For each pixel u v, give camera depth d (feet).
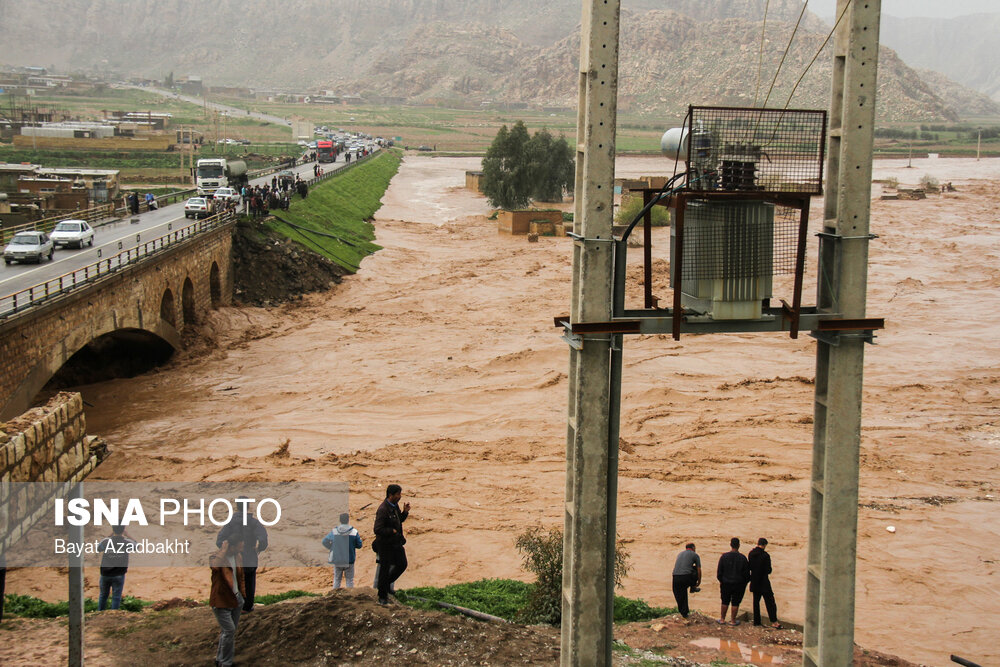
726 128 44.24
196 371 165.99
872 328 45.32
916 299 229.25
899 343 188.75
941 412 146.92
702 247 44.88
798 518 105.19
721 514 105.70
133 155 544.21
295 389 154.51
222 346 181.57
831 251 45.73
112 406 145.28
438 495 109.60
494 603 71.31
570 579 46.65
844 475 45.78
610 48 41.93
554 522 101.76
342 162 511.40
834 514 45.80
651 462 121.90
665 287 220.43
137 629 53.88
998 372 169.27
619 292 44.68
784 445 129.08
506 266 269.85
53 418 60.80
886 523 104.99
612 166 42.91
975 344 188.34
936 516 107.14
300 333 192.03
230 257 212.84
